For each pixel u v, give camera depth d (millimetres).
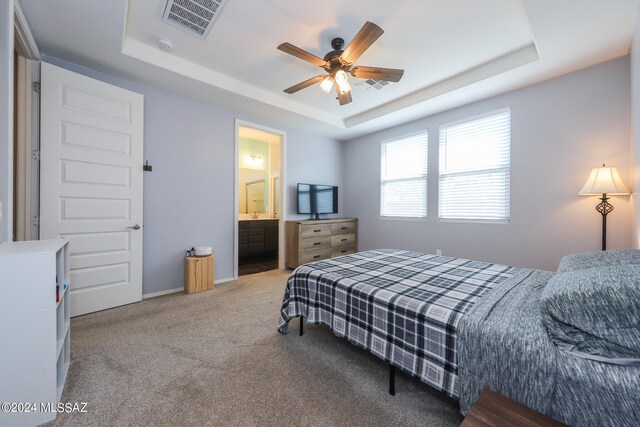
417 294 1486
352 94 3469
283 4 1952
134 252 2814
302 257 4176
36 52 2170
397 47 2463
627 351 815
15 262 1187
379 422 1269
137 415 1300
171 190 3168
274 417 1296
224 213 3646
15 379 1193
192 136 3324
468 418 809
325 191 4785
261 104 3455
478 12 2025
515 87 2986
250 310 2668
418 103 3418
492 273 1912
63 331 1511
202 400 1406
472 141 3471
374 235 4734
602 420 811
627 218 2420
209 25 2193
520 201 3049
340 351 1910
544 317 1002
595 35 2086
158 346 1952
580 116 2627
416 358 1309
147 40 2410
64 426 1229
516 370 982
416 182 4133
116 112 2660
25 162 2201
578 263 1425
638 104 1947
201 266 3242
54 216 2307
